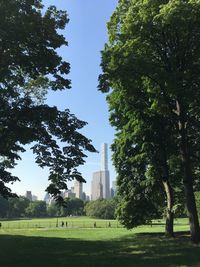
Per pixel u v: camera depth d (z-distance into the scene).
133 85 30.20
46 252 26.50
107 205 161.12
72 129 22.66
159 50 29.98
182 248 25.58
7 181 22.23
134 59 28.02
